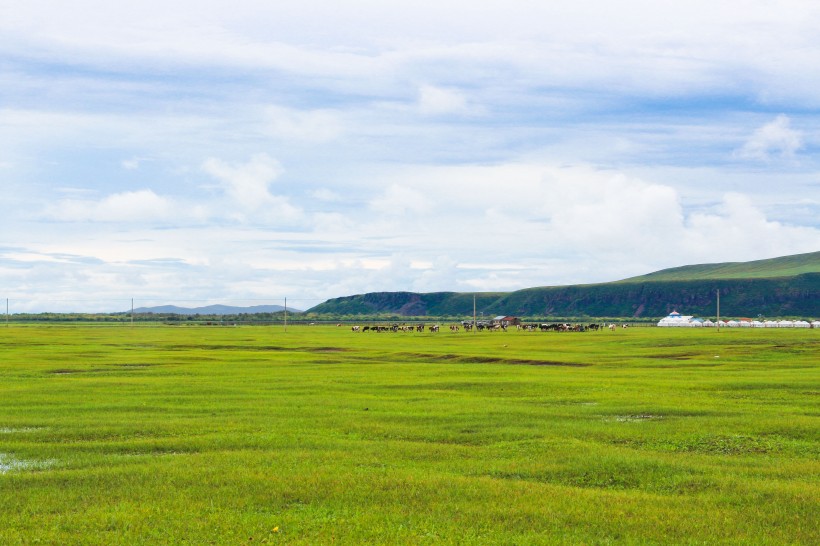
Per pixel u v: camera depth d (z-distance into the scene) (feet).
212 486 58.34
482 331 555.69
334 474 62.08
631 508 52.70
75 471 63.21
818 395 119.75
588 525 49.08
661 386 133.08
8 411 100.42
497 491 56.70
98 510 51.88
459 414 96.94
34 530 47.67
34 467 66.18
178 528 48.16
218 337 400.47
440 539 46.21
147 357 223.30
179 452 73.56
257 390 128.06
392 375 160.66
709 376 156.04
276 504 53.83
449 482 59.26
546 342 338.95
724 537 46.91
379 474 62.23
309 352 260.42
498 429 85.05
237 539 46.14
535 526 48.91
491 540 46.21
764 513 51.57
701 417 95.50
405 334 480.64
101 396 117.91
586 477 62.59
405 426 87.51
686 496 56.18
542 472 63.82
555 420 92.53
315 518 50.55
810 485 59.11
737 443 77.61
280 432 83.56
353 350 272.92
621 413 99.30
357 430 84.89
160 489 57.21
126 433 82.99
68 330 521.65
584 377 154.51
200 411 100.58
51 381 144.25
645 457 68.85
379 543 45.37
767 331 436.35
